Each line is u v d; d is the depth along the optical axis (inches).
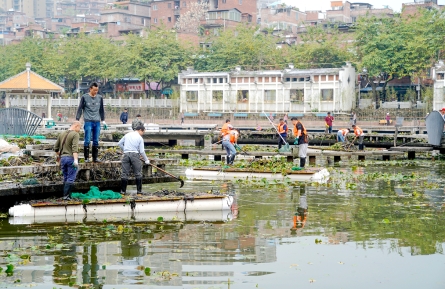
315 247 383.2
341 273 327.3
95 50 3115.2
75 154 494.3
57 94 3201.3
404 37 2541.8
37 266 336.2
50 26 5679.1
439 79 2319.1
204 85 2625.5
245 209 525.3
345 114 2332.7
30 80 1544.0
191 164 972.6
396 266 340.8
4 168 518.9
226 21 3777.1
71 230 432.1
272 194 619.2
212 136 1542.8
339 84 2391.7
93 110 558.3
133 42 3088.1
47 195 540.4
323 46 2770.7
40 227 442.6
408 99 2586.1
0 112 1094.4
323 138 1512.1
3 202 512.7
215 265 340.2
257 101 2539.4
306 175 746.8
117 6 4446.4
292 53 2881.4
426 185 698.8
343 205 547.8
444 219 477.4
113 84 3267.7
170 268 333.4
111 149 704.4
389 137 1413.6
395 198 592.1
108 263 342.6
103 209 491.8
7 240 399.2
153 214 498.0
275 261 349.1
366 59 2490.2
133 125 541.6
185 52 2970.0
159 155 1160.8
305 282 310.7
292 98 2475.4
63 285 302.8
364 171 887.1
